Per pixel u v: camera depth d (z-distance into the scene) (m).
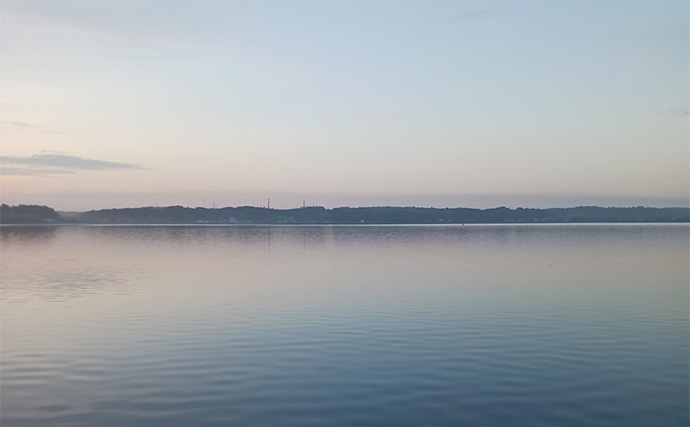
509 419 14.73
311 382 17.66
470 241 103.06
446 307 30.89
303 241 107.12
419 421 14.62
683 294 35.66
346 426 14.32
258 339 23.42
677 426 14.33
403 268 52.38
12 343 22.97
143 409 15.55
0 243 105.06
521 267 52.84
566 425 14.37
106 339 23.58
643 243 93.94
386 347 21.98
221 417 14.95
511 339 23.19
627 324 26.11
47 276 47.59
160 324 26.61
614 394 16.50
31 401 16.23
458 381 17.69
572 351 21.28
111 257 68.75
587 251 74.56
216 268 53.81
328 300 33.50
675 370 18.78
